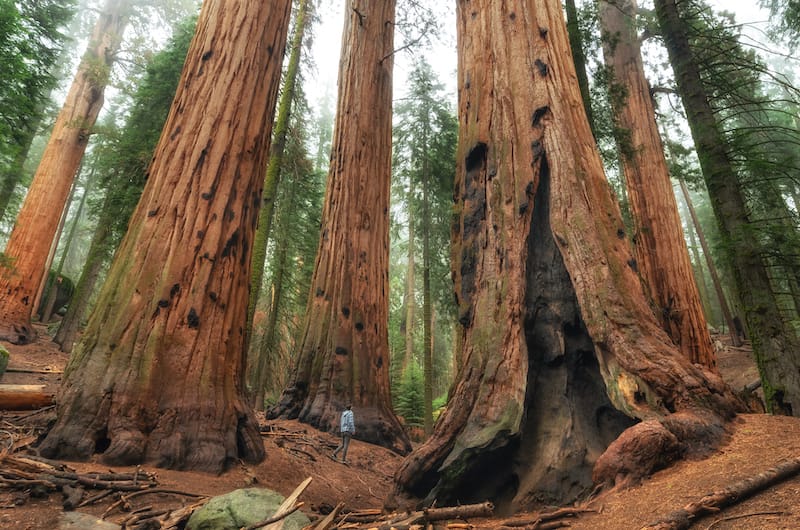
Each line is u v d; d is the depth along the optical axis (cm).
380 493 841
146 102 1603
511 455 494
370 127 1514
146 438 554
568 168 603
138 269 639
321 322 1303
